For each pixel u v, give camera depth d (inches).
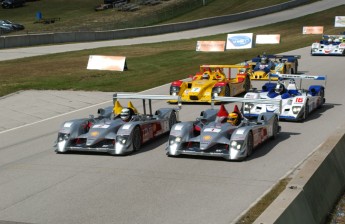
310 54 3715.6
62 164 1225.4
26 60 3762.3
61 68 3282.5
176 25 6176.2
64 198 983.6
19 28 5930.1
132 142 1279.5
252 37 4074.8
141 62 3558.1
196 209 898.7
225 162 1187.3
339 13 6899.6
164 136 1472.7
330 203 943.7
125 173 1129.4
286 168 1123.9
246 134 1192.2
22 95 2324.1
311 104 1700.3
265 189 989.2
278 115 1489.9
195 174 1104.2
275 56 2709.2
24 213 912.3
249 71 2586.1
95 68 3181.6
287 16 7066.9
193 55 3934.5
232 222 833.5
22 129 1678.2
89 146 1283.2
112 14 7180.1
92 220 867.4
